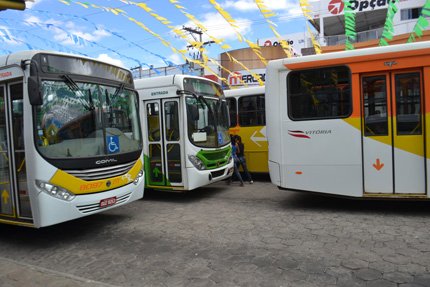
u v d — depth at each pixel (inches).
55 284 169.8
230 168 405.4
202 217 292.8
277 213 293.1
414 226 241.9
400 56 264.4
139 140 290.5
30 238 260.7
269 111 302.7
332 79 281.6
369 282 162.4
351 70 275.3
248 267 185.5
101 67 266.4
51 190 221.6
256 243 221.6
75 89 243.1
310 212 291.4
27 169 223.6
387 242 212.4
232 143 441.4
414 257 187.8
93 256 217.5
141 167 287.6
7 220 243.3
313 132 286.2
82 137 242.1
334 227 247.3
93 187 240.2
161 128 358.9
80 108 244.2
